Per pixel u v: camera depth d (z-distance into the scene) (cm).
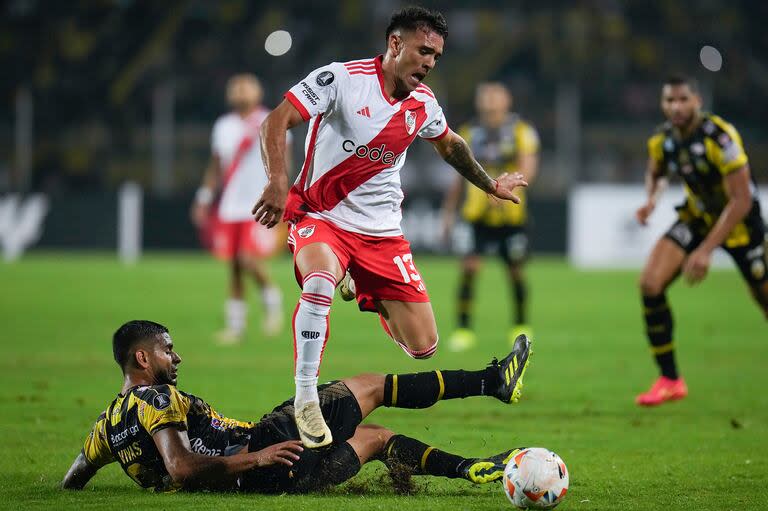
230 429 1748
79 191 11525
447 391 1825
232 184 4453
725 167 2797
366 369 3581
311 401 1748
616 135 11844
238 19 12394
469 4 12425
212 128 11975
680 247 2914
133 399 1692
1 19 12681
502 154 4547
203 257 10069
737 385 3331
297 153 10138
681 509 1675
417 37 1888
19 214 10319
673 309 6038
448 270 8906
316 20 12281
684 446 2306
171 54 12275
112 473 1958
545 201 9769
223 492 1750
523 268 4469
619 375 3534
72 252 10231
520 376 1852
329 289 1852
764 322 5362
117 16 12581
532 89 12038
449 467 1745
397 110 1939
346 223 1978
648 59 12144
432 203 9781
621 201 9444
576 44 12162
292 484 1730
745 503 1723
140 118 12075
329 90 1902
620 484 1891
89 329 4712
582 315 5697
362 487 1812
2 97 12300
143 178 11694
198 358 3856
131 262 9325
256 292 6912
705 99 11638
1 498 1711
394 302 2058
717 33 12344
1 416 2581
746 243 2894
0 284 6962
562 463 1623
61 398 2888
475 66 12138
